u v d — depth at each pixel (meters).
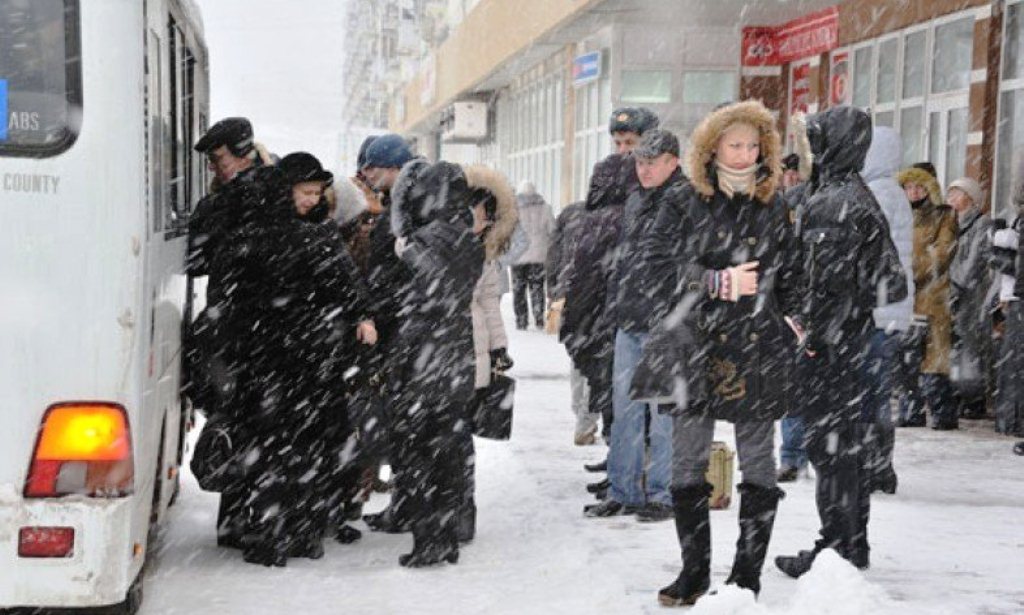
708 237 5.12
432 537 6.18
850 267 5.77
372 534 7.00
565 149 25.41
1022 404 10.41
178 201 6.32
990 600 5.69
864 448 6.00
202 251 6.24
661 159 6.70
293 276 6.16
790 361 5.23
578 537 6.73
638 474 7.19
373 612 5.43
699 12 19.66
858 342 5.83
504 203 6.48
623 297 6.96
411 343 6.10
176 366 6.04
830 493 5.92
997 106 13.82
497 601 5.59
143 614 5.33
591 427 9.64
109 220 4.45
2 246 4.40
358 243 7.28
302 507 6.31
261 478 6.18
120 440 4.44
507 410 6.61
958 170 14.93
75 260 4.43
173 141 6.12
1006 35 13.71
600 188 7.92
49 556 4.38
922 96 15.94
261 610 5.43
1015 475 8.76
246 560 6.24
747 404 5.12
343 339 6.32
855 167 5.91
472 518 6.62
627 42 21.09
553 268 10.09
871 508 7.61
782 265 5.21
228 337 6.11
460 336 6.15
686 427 5.31
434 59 41.06
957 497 7.98
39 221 4.42
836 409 5.84
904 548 6.62
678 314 5.14
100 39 4.45
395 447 6.20
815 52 19.47
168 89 5.80
